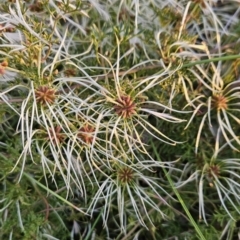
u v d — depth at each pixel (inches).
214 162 10.2
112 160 9.8
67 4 9.3
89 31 11.1
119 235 10.1
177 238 10.3
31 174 10.4
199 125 10.4
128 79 9.9
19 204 10.1
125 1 10.9
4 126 10.8
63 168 10.3
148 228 10.4
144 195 10.6
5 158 9.8
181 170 10.4
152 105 10.2
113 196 10.6
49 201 10.4
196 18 10.8
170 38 10.2
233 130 10.7
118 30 10.1
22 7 9.4
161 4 11.0
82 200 10.5
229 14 12.0
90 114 10.1
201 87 10.4
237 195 10.0
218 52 10.6
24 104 9.0
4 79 9.5
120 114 9.2
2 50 9.5
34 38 9.2
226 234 10.7
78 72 10.3
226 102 9.9
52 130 9.2
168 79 9.7
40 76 9.0
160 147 10.7
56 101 9.2
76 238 10.8
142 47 10.6
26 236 9.6
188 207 10.6
